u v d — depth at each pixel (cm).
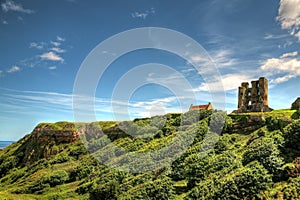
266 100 11644
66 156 14088
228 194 4738
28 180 12294
